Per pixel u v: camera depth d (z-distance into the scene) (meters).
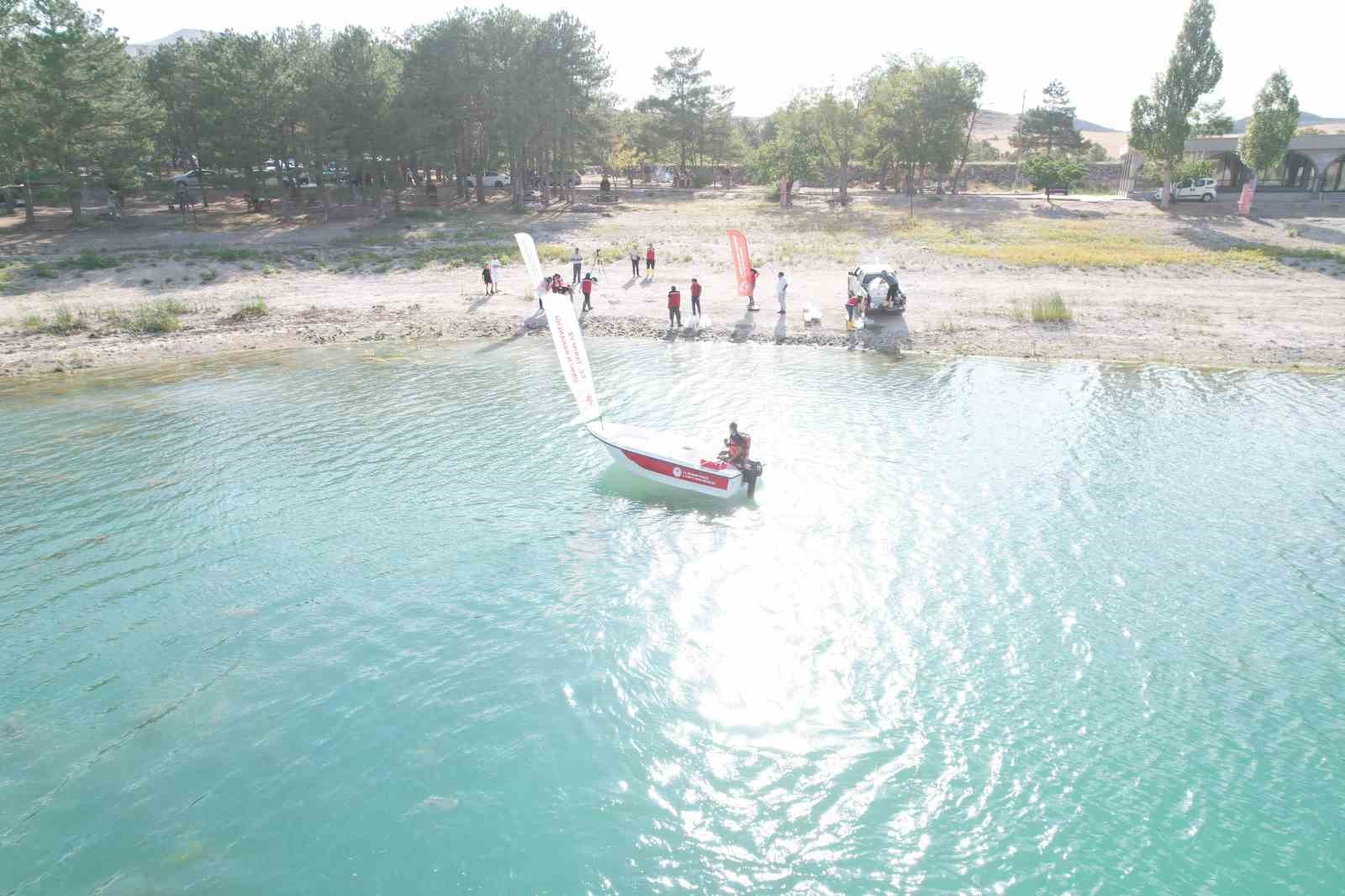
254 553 16.45
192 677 12.80
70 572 15.70
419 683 12.64
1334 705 11.91
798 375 27.66
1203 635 13.55
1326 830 9.85
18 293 38.78
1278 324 32.09
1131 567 15.59
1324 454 20.66
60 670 12.93
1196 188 61.12
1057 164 64.62
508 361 30.16
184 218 58.62
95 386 27.56
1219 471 19.78
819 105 67.69
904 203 68.44
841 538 16.78
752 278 36.12
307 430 23.12
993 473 19.72
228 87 54.03
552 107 61.25
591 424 20.03
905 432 22.38
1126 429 22.50
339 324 35.34
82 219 55.44
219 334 33.81
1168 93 57.75
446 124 60.72
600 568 15.85
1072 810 10.18
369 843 9.81
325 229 56.44
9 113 47.47
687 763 11.01
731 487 18.34
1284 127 53.69
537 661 13.11
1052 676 12.63
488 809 10.29
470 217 62.41
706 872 9.38
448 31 58.78
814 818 10.12
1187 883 9.16
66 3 47.97
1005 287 39.28
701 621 14.12
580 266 40.25
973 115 76.31
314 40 61.59
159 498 18.89
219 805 10.37
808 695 12.30
